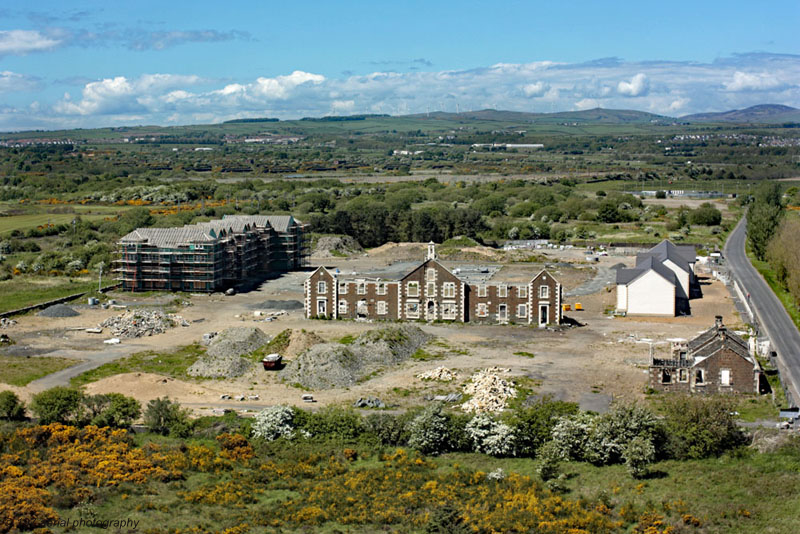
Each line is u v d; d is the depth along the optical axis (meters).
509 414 93.38
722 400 88.12
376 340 125.31
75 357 124.06
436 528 64.06
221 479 76.56
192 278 184.62
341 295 153.75
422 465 80.44
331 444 86.50
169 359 123.12
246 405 100.31
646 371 114.88
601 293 181.25
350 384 110.25
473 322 149.88
